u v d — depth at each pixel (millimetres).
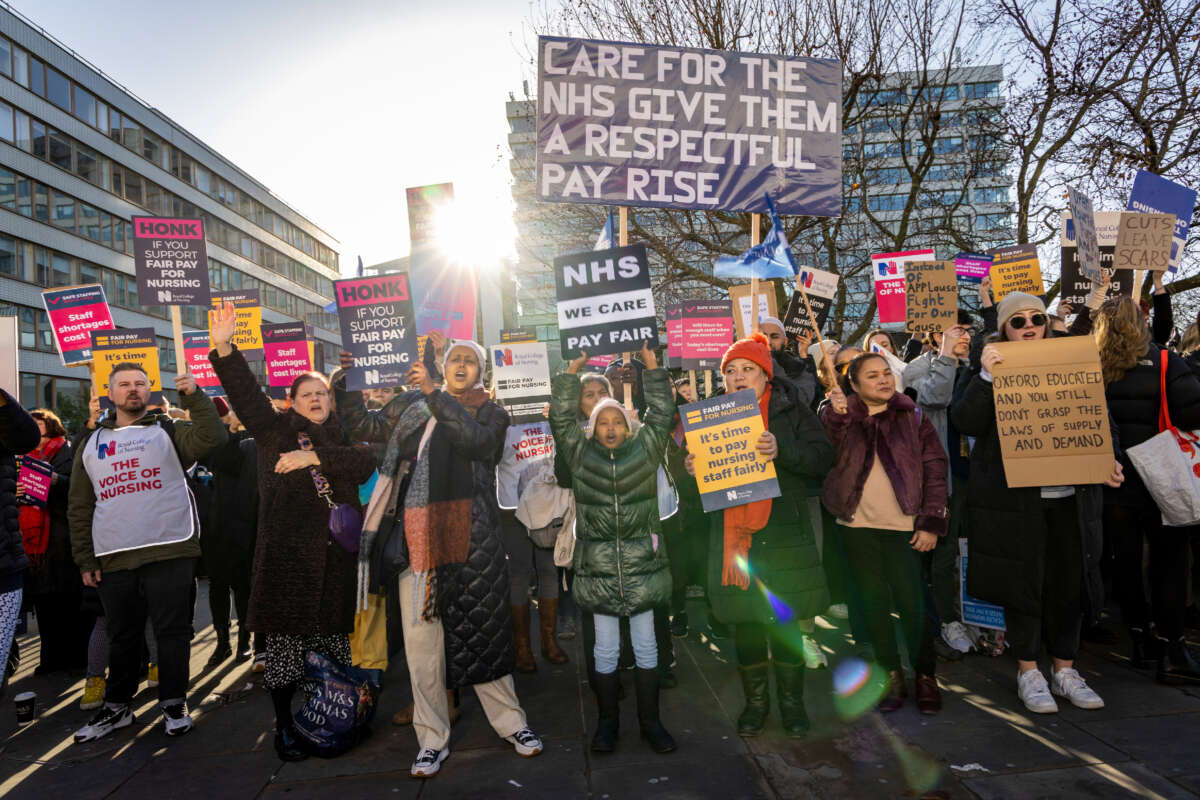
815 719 3762
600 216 14227
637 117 4340
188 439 4078
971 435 4023
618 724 3711
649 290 3746
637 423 3826
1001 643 4570
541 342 5051
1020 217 12273
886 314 6887
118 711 4133
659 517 3762
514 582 4953
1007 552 3811
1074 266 5598
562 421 3654
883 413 3930
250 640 5777
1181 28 10234
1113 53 11047
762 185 4418
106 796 3336
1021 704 3793
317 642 3713
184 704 4098
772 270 4129
